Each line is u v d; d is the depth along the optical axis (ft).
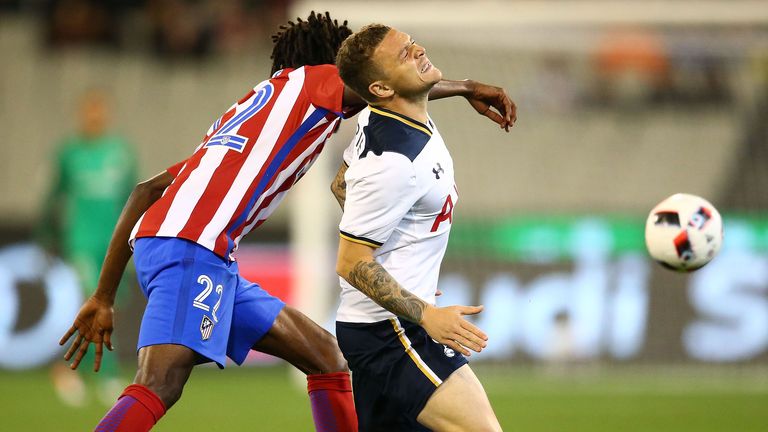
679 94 140.26
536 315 127.54
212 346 49.26
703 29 131.54
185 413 97.09
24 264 137.18
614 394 111.04
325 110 51.01
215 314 49.34
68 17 196.13
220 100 190.90
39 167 180.24
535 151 143.84
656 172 140.26
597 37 133.28
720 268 127.03
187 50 194.80
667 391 113.60
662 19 122.11
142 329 48.57
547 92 142.20
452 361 47.09
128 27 198.29
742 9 120.88
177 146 183.83
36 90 190.90
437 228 47.83
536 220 129.59
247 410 99.19
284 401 106.52
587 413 96.53
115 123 185.57
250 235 141.18
